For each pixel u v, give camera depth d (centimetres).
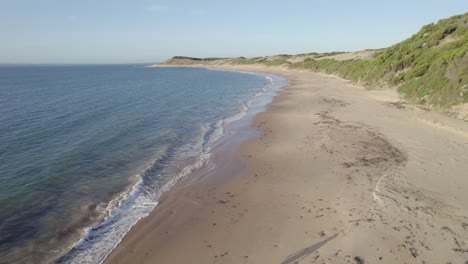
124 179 1032
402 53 2900
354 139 1351
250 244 657
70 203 864
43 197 893
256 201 853
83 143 1406
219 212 805
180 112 2202
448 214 716
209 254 634
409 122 1580
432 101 1827
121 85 4500
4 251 656
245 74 7112
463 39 2197
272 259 601
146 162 1191
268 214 777
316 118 1816
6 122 1823
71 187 963
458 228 659
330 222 712
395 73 2731
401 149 1177
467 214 714
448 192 825
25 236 711
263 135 1539
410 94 2098
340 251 605
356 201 800
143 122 1861
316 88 3412
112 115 2064
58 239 702
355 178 948
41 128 1680
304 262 582
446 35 2614
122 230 738
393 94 2391
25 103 2622
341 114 1878
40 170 1085
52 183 986
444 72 1888
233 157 1239
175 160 1227
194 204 856
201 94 3253
